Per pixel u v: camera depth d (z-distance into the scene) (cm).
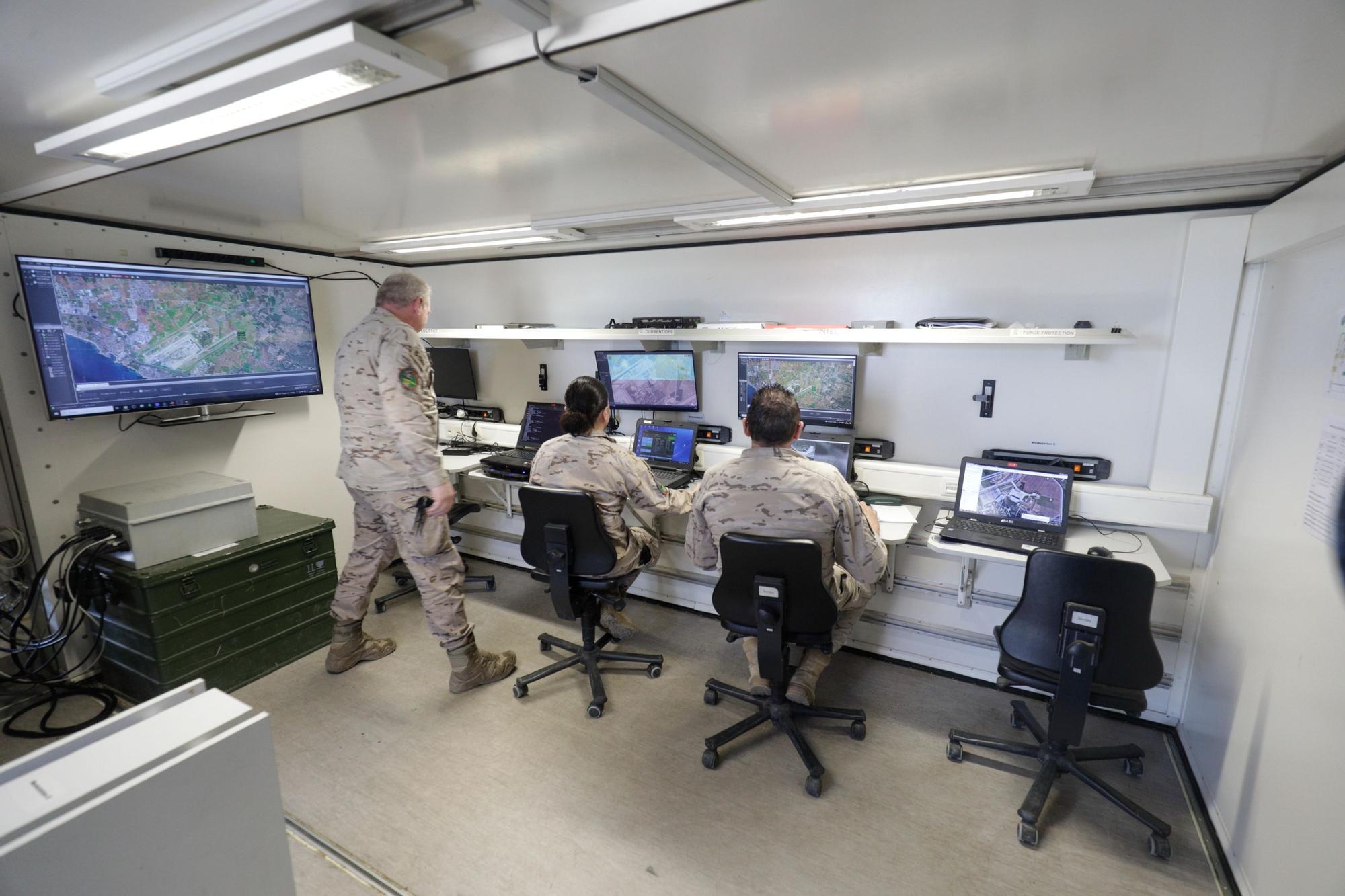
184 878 88
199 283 277
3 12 95
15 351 235
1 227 229
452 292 390
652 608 346
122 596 241
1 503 246
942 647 277
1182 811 197
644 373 319
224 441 308
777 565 189
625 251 327
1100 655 176
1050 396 245
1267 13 87
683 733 233
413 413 225
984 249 246
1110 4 86
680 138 141
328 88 116
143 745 86
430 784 206
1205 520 217
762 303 296
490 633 311
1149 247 220
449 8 94
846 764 217
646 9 92
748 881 171
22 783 78
